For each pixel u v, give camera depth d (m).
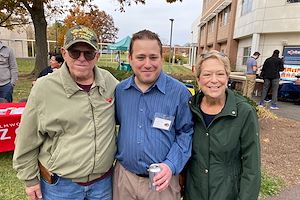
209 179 1.92
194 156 1.97
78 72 1.75
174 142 1.96
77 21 24.22
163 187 1.74
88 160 1.83
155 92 1.90
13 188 3.50
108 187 2.10
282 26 14.81
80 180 1.89
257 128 1.84
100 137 1.86
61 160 1.82
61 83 1.77
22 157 1.89
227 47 23.81
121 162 2.00
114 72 11.31
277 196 3.63
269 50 15.88
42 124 1.79
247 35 18.14
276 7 14.97
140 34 1.80
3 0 13.16
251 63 11.09
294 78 13.24
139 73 1.83
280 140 5.94
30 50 42.53
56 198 1.94
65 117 1.77
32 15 14.45
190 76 14.68
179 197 2.10
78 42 1.70
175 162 1.83
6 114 4.07
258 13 15.98
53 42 32.28
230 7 23.55
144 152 1.88
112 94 1.98
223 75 1.84
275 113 9.24
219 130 1.86
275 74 10.10
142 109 1.90
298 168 4.53
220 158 1.89
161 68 1.89
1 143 4.01
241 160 1.93
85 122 1.81
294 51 14.77
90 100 1.83
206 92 1.87
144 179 1.96
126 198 2.02
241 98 1.92
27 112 1.80
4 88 5.79
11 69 5.85
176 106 1.91
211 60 1.85
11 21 20.45
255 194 1.83
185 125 1.95
